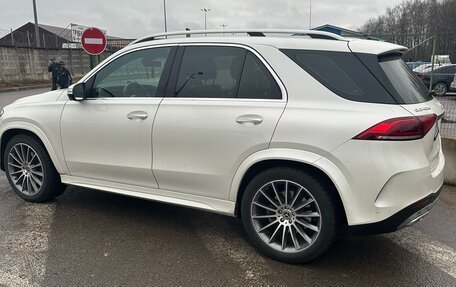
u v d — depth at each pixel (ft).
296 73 10.88
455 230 13.79
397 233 13.50
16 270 10.78
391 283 10.49
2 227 13.39
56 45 145.18
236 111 11.28
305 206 10.99
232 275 10.76
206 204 12.29
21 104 15.52
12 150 15.70
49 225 13.61
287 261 11.32
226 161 11.50
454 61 24.82
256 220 11.68
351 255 11.94
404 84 10.87
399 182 9.87
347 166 10.02
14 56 77.66
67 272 10.74
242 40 11.78
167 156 12.39
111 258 11.51
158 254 11.80
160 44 13.01
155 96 12.74
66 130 14.15
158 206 15.51
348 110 10.16
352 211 10.19
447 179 18.79
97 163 13.78
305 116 10.46
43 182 15.19
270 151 10.84
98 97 13.80
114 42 77.51
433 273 11.00
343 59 10.65
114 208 15.24
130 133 12.87
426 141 10.34
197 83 12.16
